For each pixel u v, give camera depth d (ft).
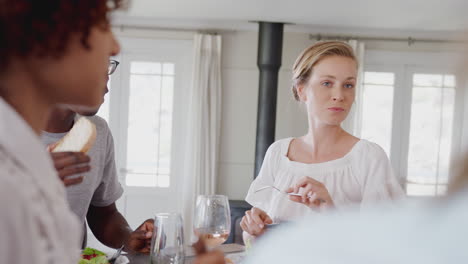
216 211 4.52
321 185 4.49
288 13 14.87
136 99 17.37
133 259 4.75
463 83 1.17
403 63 17.38
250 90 17.40
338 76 4.66
